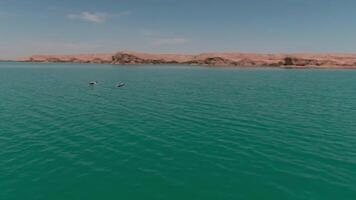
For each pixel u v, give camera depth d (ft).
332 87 231.09
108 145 77.56
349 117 114.11
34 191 52.11
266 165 64.28
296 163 65.21
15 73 384.68
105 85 238.68
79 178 57.52
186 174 59.77
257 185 54.85
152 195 51.26
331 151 73.00
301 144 78.69
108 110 127.24
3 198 49.67
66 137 84.23
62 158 67.62
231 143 79.71
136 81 279.49
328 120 108.68
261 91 204.54
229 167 63.31
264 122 105.29
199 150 74.18
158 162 66.18
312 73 418.72
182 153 71.97
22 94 174.81
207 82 274.77
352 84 255.50
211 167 63.31
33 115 113.39
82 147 75.66
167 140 82.53
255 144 78.89
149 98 166.50
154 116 115.24
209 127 97.71
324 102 153.17
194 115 117.70
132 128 95.50
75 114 117.08
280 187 53.98
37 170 60.80
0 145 75.77
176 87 228.63
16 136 84.02
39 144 77.36
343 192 51.93
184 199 49.98
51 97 164.66
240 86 238.89
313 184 55.06
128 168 62.59
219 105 142.82
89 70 477.77
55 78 304.71
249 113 122.31
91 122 103.35
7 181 55.57
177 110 128.77
